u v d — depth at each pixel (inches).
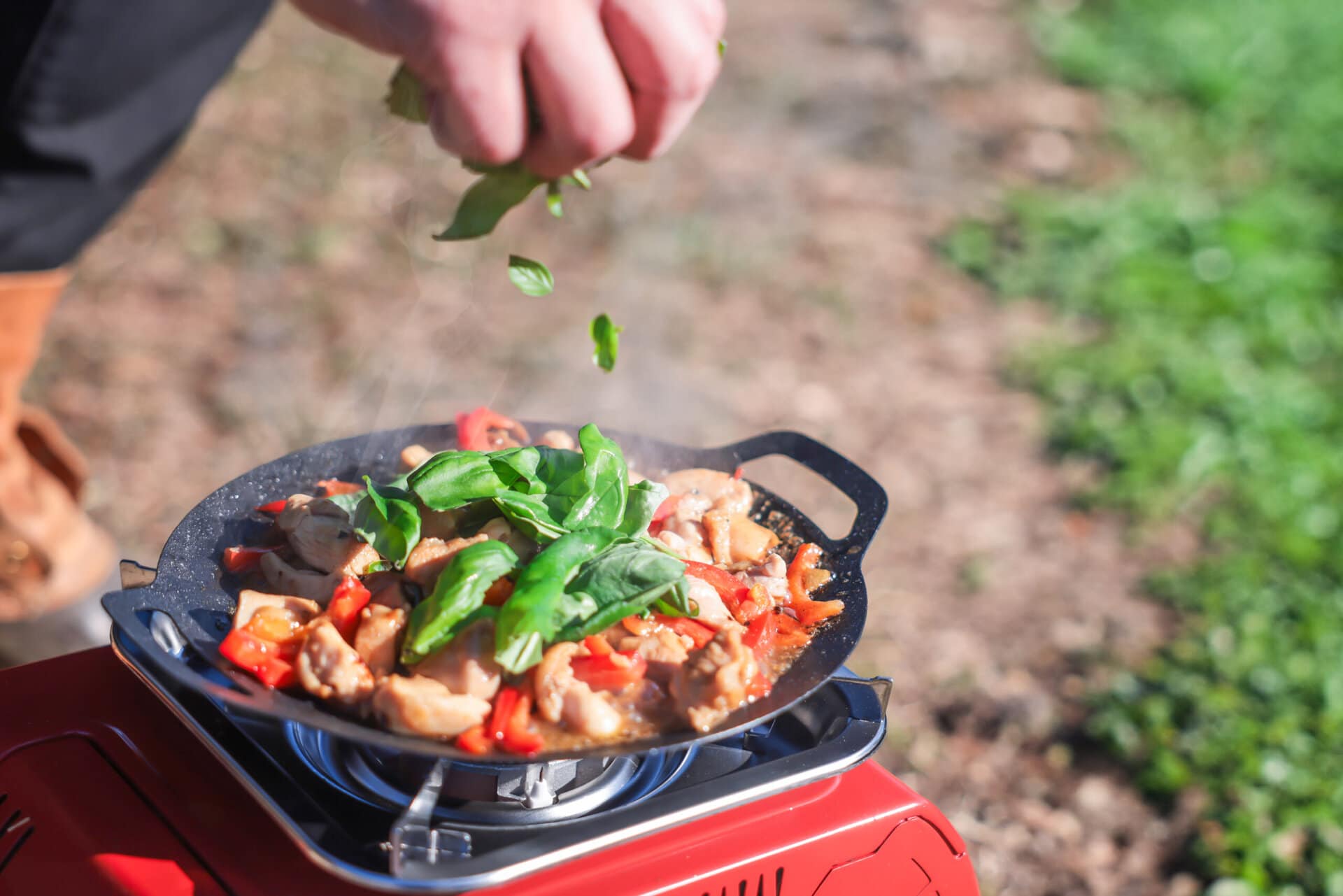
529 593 25.4
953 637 47.9
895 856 27.2
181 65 35.2
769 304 73.4
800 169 91.7
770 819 26.6
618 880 25.5
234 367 61.9
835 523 54.2
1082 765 41.9
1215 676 45.6
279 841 25.5
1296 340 71.2
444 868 24.3
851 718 27.6
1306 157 96.3
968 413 64.0
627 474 27.9
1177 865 38.5
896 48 115.9
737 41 114.7
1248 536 54.3
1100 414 63.6
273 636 26.0
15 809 26.1
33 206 34.9
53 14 32.2
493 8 25.8
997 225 84.9
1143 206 85.3
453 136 26.8
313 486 30.2
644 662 26.3
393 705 24.8
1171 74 111.0
